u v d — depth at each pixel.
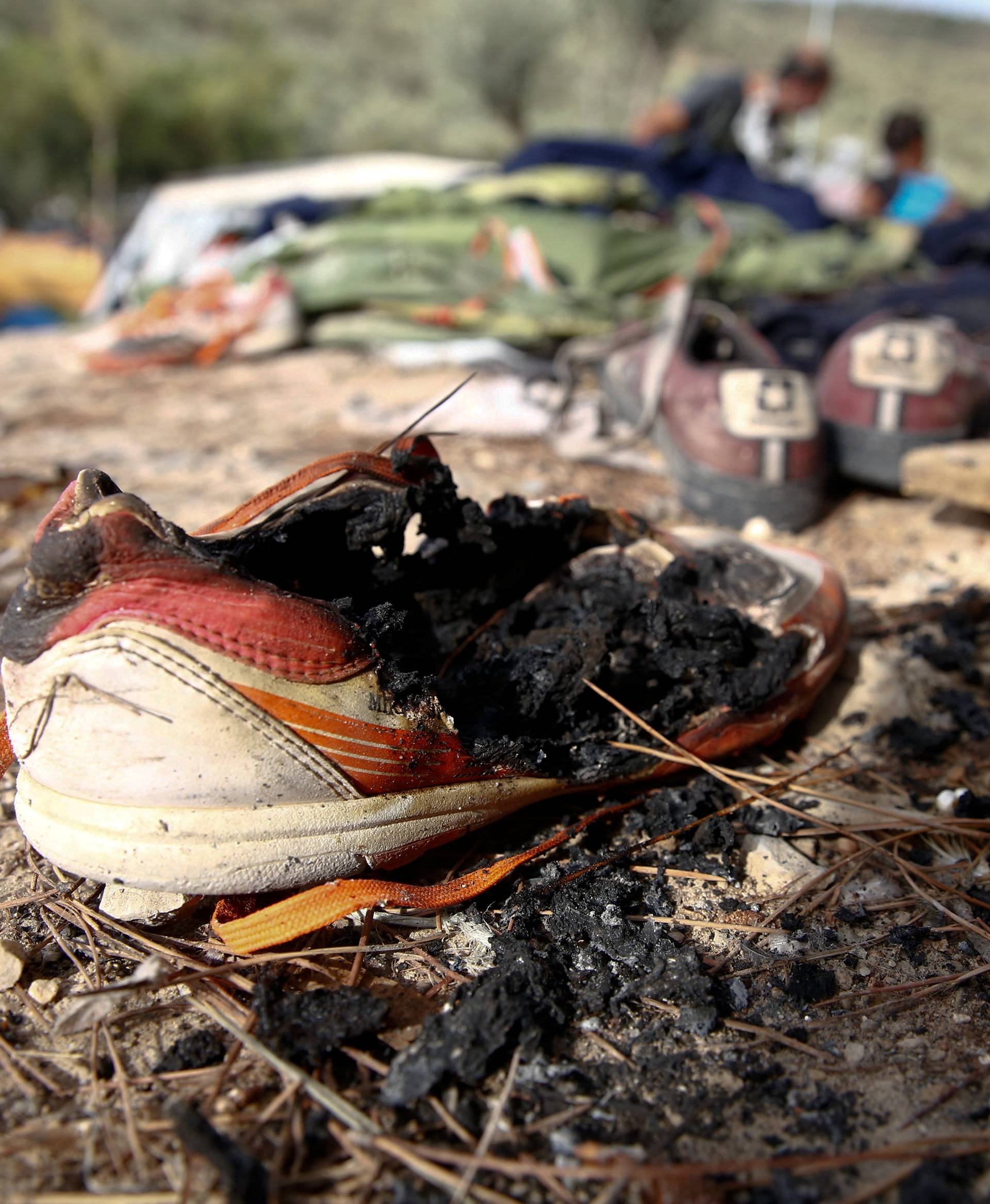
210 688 0.23
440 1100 0.22
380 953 0.26
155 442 0.66
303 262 0.88
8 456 0.63
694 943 0.27
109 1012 0.24
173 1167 0.21
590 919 0.27
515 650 0.31
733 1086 0.23
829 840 0.31
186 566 0.23
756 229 0.86
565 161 0.95
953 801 0.32
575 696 0.30
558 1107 0.22
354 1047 0.23
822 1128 0.22
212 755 0.23
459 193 0.88
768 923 0.28
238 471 0.59
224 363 0.87
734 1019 0.25
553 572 0.35
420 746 0.26
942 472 0.47
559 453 0.61
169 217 1.18
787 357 0.67
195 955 0.26
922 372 0.51
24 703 0.24
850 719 0.37
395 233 0.85
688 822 0.30
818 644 0.34
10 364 0.94
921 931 0.27
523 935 0.27
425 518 0.32
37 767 0.25
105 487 0.25
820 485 0.51
